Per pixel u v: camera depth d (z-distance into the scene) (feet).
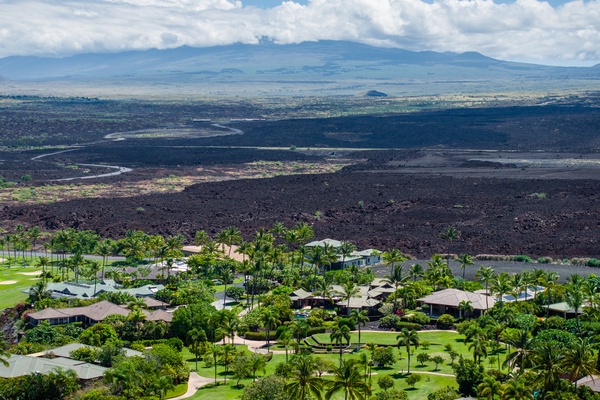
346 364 354.33
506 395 337.11
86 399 369.71
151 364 406.82
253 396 362.74
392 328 532.32
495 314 506.89
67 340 485.56
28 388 383.24
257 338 515.09
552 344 377.50
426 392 389.60
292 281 645.10
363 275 643.45
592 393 354.33
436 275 630.33
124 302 573.33
